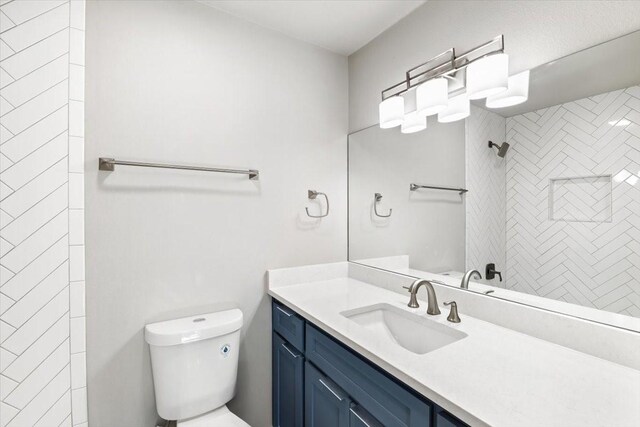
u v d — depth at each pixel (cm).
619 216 94
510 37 120
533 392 77
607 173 96
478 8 131
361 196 196
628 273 92
